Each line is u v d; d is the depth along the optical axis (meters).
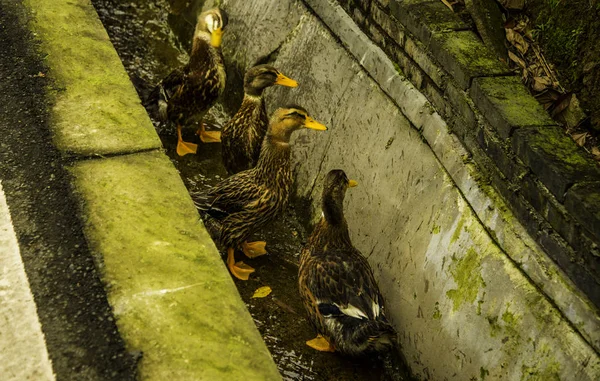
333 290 3.84
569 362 3.40
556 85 3.78
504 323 3.55
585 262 3.38
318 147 4.25
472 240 3.67
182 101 4.45
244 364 3.33
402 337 3.86
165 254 3.51
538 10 3.86
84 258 3.48
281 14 4.48
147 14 5.00
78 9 4.25
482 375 3.59
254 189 4.09
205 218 4.12
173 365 3.30
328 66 4.23
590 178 3.42
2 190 3.62
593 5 3.72
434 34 3.78
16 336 3.33
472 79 3.67
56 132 3.78
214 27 4.38
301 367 3.88
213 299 3.43
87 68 4.01
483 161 3.66
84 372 3.29
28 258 3.47
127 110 3.88
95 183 3.65
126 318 3.37
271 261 4.20
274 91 4.47
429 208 3.81
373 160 4.02
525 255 3.53
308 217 4.27
